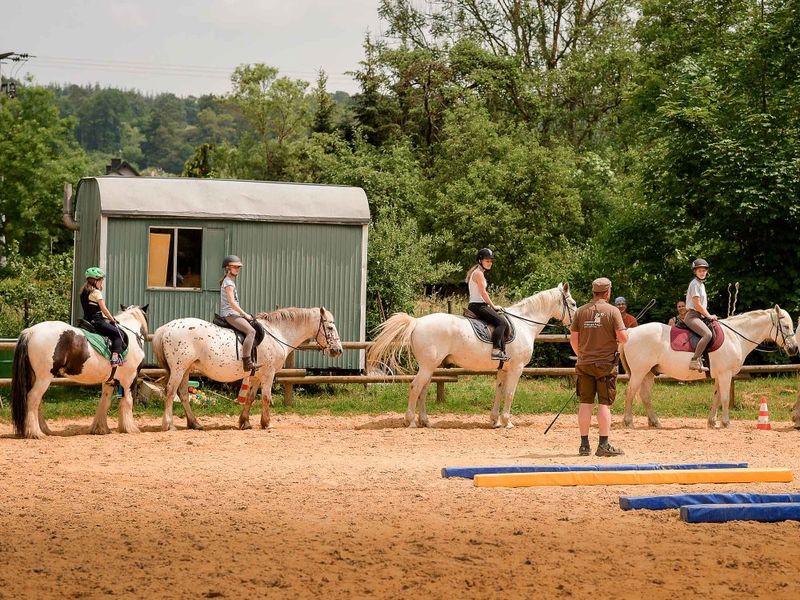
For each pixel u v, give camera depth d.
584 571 7.62
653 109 36.22
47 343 14.55
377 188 42.75
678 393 22.30
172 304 20.19
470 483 11.30
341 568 7.58
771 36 27.47
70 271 26.95
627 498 9.99
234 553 7.96
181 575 7.34
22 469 11.80
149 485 10.89
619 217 29.50
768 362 25.25
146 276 19.98
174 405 18.80
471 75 50.25
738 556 8.18
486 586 7.20
